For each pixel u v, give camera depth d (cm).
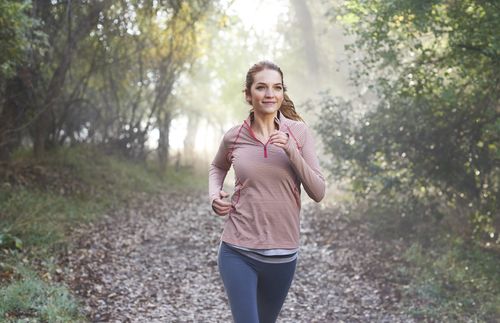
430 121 890
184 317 572
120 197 1217
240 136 326
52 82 1131
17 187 984
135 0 1249
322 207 1208
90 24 1187
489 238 902
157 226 1008
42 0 1066
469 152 869
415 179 954
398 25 808
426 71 824
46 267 669
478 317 586
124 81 1571
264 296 333
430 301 639
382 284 708
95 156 1477
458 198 942
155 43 1543
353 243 913
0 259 656
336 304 638
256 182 315
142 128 1862
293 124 328
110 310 576
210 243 905
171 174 1777
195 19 1462
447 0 759
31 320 497
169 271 741
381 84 851
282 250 318
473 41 723
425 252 847
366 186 1019
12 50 764
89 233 877
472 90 822
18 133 1126
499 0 684
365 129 984
